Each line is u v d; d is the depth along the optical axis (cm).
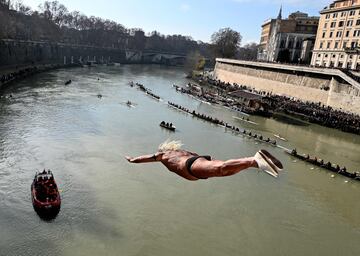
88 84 10544
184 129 6400
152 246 2834
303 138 6538
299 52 14512
